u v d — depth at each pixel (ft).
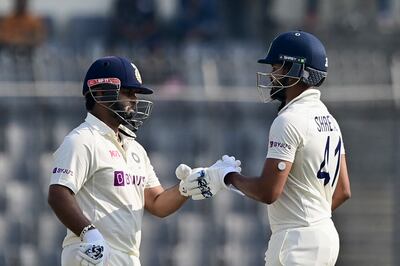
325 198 75.61
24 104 127.34
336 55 129.29
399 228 129.39
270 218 76.07
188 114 128.26
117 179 74.49
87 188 74.23
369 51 132.67
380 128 128.67
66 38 141.49
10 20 139.64
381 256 129.70
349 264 130.41
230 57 129.29
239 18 139.95
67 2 145.79
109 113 75.66
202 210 127.75
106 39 141.38
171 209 79.25
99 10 143.33
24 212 127.34
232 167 76.64
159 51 135.54
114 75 75.05
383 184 129.39
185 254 127.44
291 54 75.10
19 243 127.24
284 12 140.15
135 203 75.72
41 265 127.03
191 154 128.26
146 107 78.23
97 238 71.87
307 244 74.13
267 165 73.46
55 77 127.95
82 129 74.64
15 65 127.95
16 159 127.44
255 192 73.87
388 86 128.36
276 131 73.72
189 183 77.20
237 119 128.26
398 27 137.49
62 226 127.54
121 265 74.49
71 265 74.38
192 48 138.31
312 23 138.82
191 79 128.77
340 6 139.85
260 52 134.31
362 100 128.67
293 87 75.61
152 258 127.24
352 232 130.21
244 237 127.85
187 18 140.36
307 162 74.08
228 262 127.54
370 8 139.74
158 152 128.26
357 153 129.39
